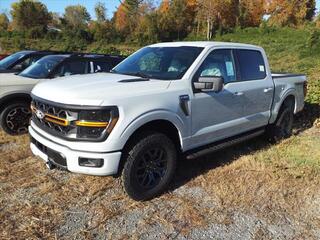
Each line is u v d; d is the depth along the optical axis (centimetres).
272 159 544
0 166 499
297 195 441
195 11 6216
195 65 455
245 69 538
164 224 373
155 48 524
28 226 360
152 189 418
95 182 457
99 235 352
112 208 400
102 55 759
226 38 5116
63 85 409
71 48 4516
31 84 641
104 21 6819
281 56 2711
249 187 455
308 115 820
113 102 368
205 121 462
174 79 439
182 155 455
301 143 629
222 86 434
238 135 538
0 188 436
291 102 666
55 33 5569
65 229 360
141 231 361
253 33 5225
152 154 413
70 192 432
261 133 589
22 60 802
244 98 518
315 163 528
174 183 465
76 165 372
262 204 419
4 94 617
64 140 377
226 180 473
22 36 5428
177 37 6191
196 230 365
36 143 424
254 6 6397
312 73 1692
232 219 387
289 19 6128
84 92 377
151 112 391
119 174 403
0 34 5491
